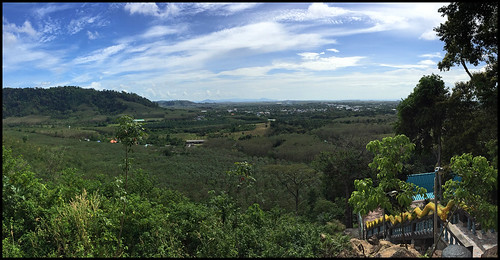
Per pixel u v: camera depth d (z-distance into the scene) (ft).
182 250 14.90
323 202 54.80
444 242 16.42
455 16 17.78
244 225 16.55
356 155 49.49
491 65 17.35
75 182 21.68
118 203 17.19
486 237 14.62
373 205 13.97
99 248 13.09
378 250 13.88
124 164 14.80
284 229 15.70
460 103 24.38
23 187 15.98
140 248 14.43
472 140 22.20
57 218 14.42
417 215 19.36
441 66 26.08
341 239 14.55
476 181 12.76
